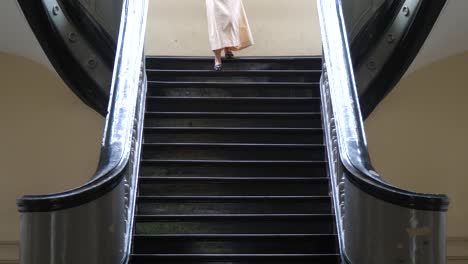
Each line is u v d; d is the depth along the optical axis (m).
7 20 6.34
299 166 6.01
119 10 7.81
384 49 7.06
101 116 7.32
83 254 4.21
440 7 6.33
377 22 7.15
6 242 7.32
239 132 6.39
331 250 5.27
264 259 5.12
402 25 6.92
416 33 6.73
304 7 8.87
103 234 4.42
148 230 5.42
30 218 4.04
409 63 6.88
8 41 6.85
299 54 8.73
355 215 4.63
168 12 8.80
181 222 5.45
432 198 4.25
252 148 6.18
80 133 7.34
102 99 7.03
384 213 4.36
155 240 5.26
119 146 5.06
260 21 8.81
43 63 7.08
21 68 7.33
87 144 7.34
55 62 6.54
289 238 5.28
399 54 6.94
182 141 6.39
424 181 7.34
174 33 8.74
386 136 7.36
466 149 7.35
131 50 6.27
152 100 6.80
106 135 5.20
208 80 7.34
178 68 7.68
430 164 7.34
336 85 5.79
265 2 8.90
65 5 6.65
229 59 7.68
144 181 5.75
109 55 7.32
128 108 5.55
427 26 6.56
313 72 7.33
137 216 5.42
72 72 6.74
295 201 5.63
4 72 7.31
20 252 4.06
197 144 6.16
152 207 5.60
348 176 4.78
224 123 6.60
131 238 5.17
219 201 5.61
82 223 4.21
